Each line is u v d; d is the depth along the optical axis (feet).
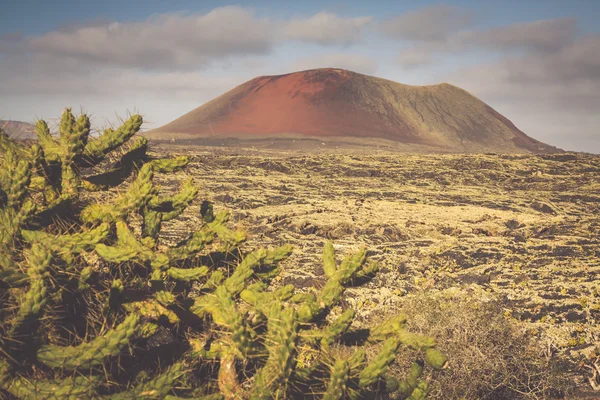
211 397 13.76
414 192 109.19
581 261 50.57
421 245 56.44
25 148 16.16
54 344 13.91
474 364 21.56
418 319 23.67
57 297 14.05
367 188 114.83
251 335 13.61
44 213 15.33
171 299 15.08
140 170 16.11
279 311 13.37
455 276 44.47
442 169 146.72
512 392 22.49
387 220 69.77
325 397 12.78
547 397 23.04
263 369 12.93
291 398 13.07
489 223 70.28
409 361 21.31
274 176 132.98
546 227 66.33
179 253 16.16
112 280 15.92
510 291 39.24
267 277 16.38
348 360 13.80
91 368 12.55
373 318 27.37
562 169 147.13
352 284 15.03
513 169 147.02
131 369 14.55
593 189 119.24
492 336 22.82
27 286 13.55
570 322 33.42
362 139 561.84
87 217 15.76
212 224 16.75
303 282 39.81
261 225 64.39
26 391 12.49
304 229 63.31
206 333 15.62
